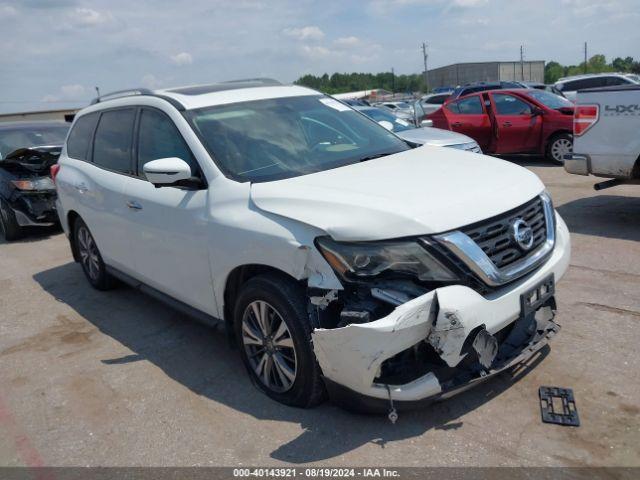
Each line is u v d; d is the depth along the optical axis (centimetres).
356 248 289
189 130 399
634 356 365
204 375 400
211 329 440
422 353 293
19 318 548
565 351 378
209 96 437
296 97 466
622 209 718
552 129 1137
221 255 355
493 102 1212
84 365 434
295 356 322
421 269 284
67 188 563
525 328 340
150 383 396
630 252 559
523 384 344
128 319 517
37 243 865
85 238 582
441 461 286
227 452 312
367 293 289
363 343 275
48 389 404
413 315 272
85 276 658
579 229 650
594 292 470
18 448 338
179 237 393
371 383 285
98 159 523
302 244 304
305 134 423
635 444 285
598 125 619
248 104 436
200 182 380
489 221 306
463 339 278
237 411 348
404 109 1892
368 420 324
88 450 329
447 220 291
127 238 466
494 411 321
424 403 293
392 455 294
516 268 309
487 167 370
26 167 866
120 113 496
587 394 329
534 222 335
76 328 509
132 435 337
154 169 363
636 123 590
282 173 371
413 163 382
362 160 399
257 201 339
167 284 430
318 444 308
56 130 1006
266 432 324
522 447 290
